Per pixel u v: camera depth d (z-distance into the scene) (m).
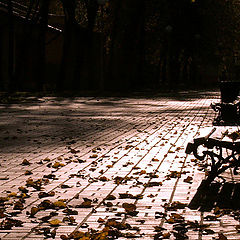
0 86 44.72
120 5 53.91
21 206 7.25
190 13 67.00
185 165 10.57
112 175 9.54
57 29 51.62
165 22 61.69
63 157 11.61
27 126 18.47
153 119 21.38
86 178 9.28
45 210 7.11
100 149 12.74
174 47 67.69
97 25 56.50
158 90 54.31
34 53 52.03
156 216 6.74
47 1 42.09
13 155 11.91
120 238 5.86
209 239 5.75
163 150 12.61
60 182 8.95
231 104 19.72
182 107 29.03
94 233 5.97
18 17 45.81
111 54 55.59
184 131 16.80
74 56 55.88
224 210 6.97
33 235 6.01
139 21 56.22
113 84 57.12
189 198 7.76
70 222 6.52
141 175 9.51
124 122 20.00
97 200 7.64
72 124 19.20
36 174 9.66
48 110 26.25
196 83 80.12
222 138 9.11
